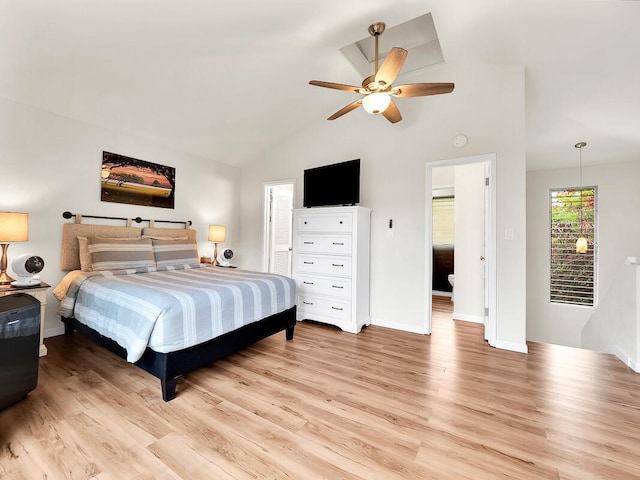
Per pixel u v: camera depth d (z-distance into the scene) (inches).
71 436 61.1
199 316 81.4
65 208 122.3
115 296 86.3
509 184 117.0
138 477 51.2
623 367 98.8
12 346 69.3
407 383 86.6
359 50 131.5
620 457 57.3
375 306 147.4
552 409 73.6
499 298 117.4
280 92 139.3
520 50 106.2
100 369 91.9
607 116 131.0
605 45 92.0
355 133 155.9
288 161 181.5
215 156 182.4
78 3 75.5
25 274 101.7
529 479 51.9
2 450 56.6
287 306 116.4
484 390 82.8
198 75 116.3
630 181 181.2
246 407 73.0
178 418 68.0
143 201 149.4
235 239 201.8
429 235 134.6
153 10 81.2
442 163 130.7
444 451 58.8
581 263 194.5
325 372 93.2
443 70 130.5
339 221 138.1
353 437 62.6
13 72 97.4
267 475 52.3
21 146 110.7
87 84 109.4
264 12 88.7
